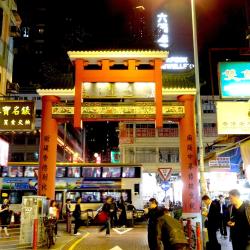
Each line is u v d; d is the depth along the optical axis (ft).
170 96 80.07
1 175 110.22
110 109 76.69
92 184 109.81
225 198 73.20
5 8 122.11
